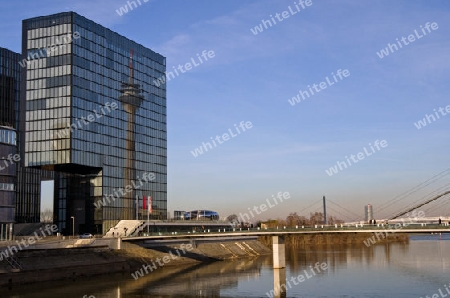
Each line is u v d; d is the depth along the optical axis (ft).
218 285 410.93
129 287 398.62
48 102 625.00
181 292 377.91
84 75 640.99
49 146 618.03
